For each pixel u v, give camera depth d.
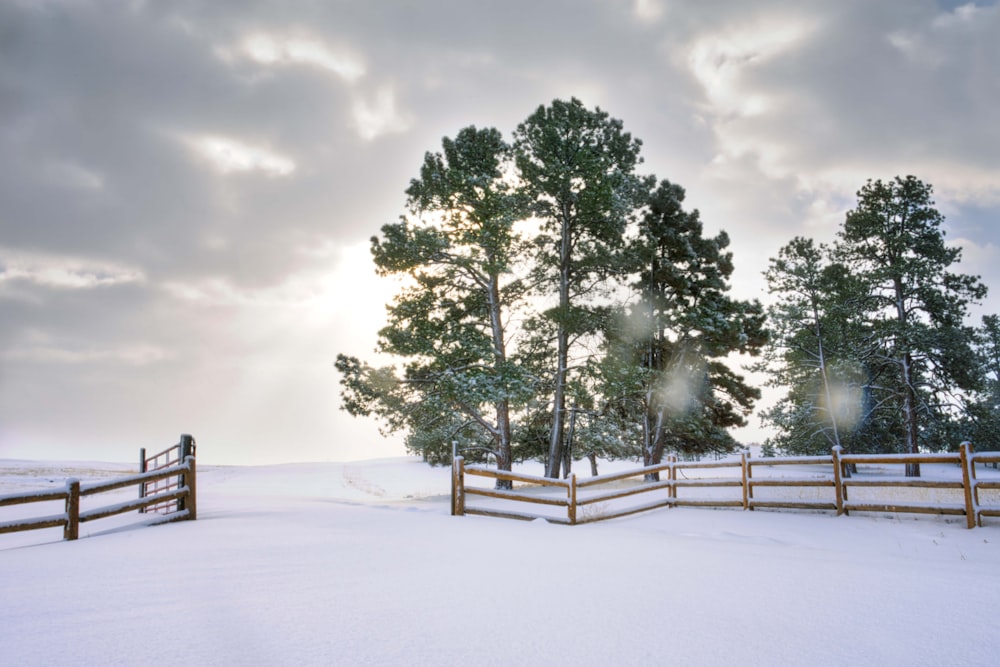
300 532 10.23
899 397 37.28
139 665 3.62
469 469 14.70
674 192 33.38
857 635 4.41
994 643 4.25
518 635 4.33
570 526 12.83
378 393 25.45
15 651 3.85
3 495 9.34
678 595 5.60
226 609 4.94
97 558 7.48
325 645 4.04
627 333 29.16
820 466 37.38
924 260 34.78
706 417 33.25
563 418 28.09
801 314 35.66
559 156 28.06
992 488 11.56
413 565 7.09
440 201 26.83
